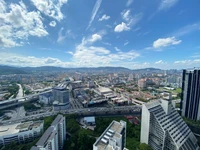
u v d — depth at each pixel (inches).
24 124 6323.8
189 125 7037.4
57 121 5433.1
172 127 4872.0
